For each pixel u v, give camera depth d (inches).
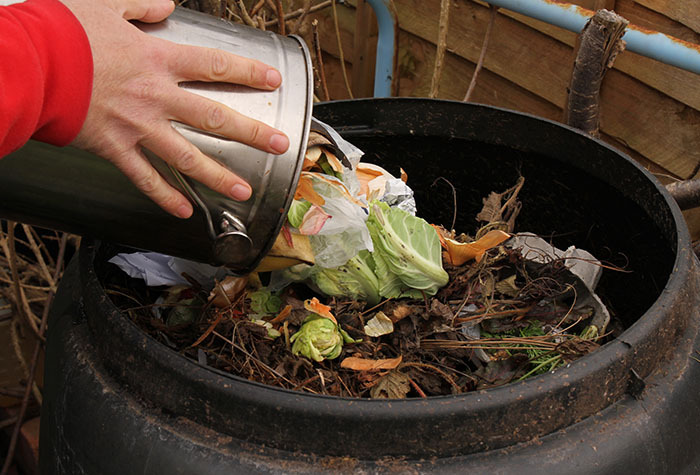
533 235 43.8
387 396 34.7
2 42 25.3
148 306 37.2
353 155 39.9
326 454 29.4
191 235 32.5
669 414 31.4
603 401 30.7
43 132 27.5
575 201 43.7
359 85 74.3
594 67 44.4
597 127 47.7
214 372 29.9
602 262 43.5
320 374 34.4
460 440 29.3
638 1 52.8
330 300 39.0
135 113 28.2
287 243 36.2
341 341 36.6
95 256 36.5
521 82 62.2
